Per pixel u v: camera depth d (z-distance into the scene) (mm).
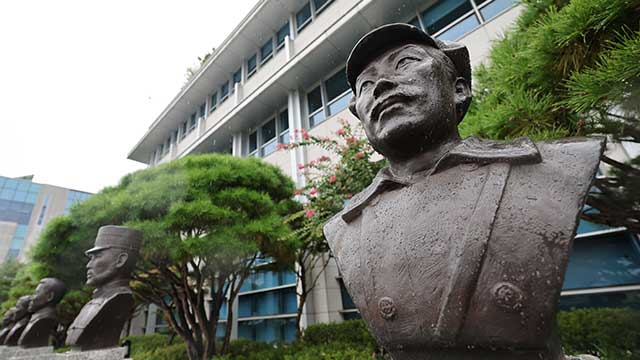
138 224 4914
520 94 2131
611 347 3344
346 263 1433
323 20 9984
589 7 1666
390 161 1542
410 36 1563
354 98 1801
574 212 1000
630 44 1451
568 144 1176
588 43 1812
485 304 992
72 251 6223
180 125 17703
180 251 4793
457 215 1147
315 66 10188
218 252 5000
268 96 11453
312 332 6996
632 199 2611
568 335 3766
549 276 949
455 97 1547
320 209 5012
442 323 1040
